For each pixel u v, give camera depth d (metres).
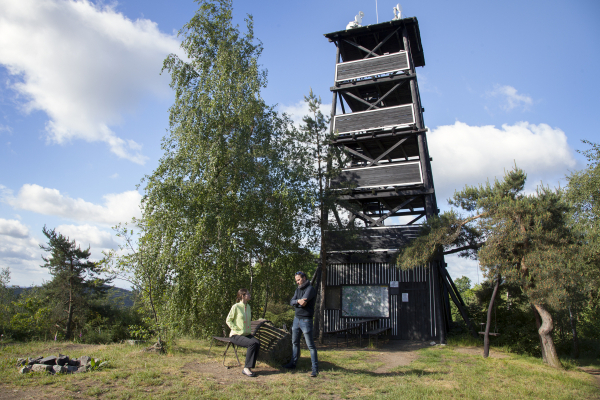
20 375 6.09
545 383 7.75
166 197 11.10
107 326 29.11
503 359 10.62
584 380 8.48
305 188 12.88
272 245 12.10
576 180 16.30
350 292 16.28
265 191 12.59
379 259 16.00
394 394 6.05
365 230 16.38
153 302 10.28
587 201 15.82
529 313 13.20
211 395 5.54
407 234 15.84
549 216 10.52
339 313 16.17
